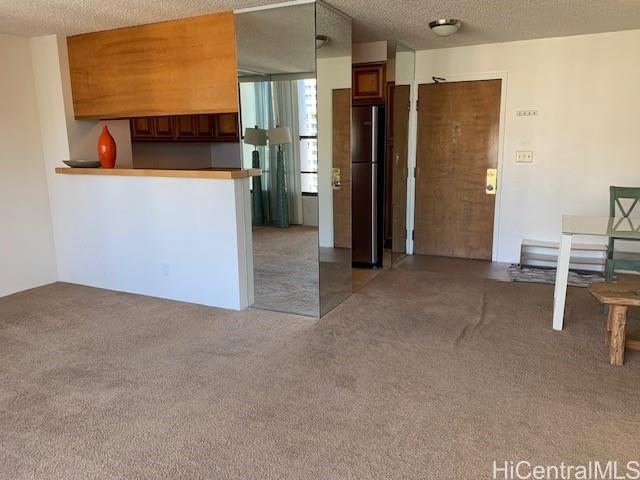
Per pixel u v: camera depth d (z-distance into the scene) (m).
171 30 3.74
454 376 2.69
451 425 2.23
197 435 2.18
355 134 4.91
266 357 2.96
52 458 2.03
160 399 2.49
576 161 4.82
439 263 5.31
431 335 3.27
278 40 3.42
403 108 5.25
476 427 2.21
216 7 3.38
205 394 2.53
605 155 4.71
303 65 3.40
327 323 3.51
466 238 5.51
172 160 6.12
